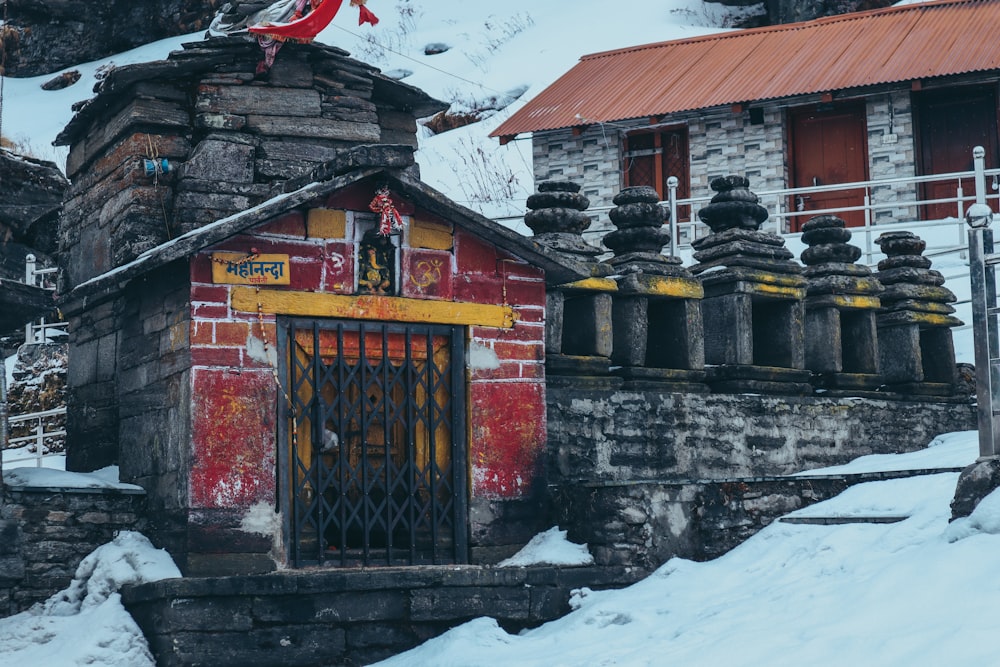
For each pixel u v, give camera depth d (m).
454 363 12.53
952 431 16.44
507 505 12.60
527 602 11.84
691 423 14.05
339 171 11.95
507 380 12.76
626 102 27.77
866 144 26.89
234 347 11.63
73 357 14.27
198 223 13.36
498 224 12.50
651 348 14.59
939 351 16.59
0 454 11.53
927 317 16.34
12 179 19.56
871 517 11.85
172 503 11.64
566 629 11.19
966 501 10.59
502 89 35.16
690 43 30.75
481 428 12.57
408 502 12.14
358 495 11.98
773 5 35.56
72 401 14.16
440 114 34.56
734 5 37.41
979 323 10.86
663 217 14.48
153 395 12.18
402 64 37.41
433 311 12.42
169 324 11.95
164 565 11.44
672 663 9.52
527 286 12.98
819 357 15.54
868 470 13.78
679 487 12.41
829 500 12.67
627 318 14.01
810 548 11.59
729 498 12.53
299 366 11.91
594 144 28.11
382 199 11.98
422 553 12.16
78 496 11.80
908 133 26.38
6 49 37.81
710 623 10.24
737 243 14.76
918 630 8.98
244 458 11.57
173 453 11.70
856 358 15.91
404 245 12.37
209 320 11.59
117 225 13.50
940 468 12.52
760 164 27.09
